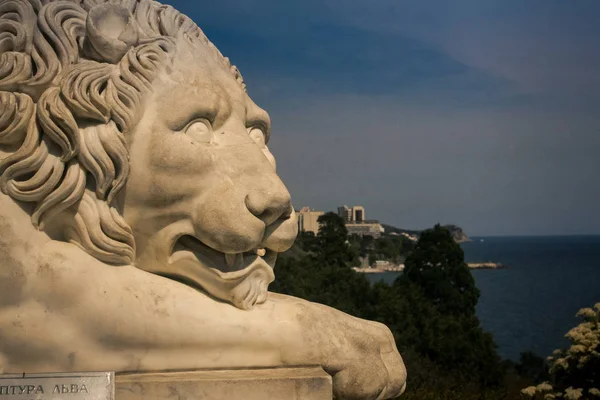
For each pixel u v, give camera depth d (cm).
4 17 219
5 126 204
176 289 212
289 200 222
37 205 205
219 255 219
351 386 220
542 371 931
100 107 205
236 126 224
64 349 199
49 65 208
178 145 209
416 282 1022
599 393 544
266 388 199
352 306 802
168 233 214
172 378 198
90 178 210
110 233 209
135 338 203
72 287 200
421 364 757
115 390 192
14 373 192
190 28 241
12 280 198
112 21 220
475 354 819
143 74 212
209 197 210
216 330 208
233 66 254
